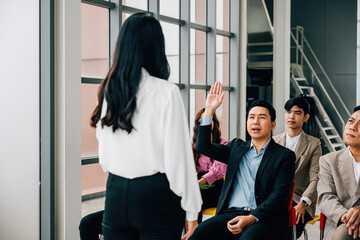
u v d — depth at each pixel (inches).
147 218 69.1
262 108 109.7
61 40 139.4
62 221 142.1
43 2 138.4
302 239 178.9
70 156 141.9
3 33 148.6
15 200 148.6
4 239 152.2
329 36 313.4
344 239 105.7
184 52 225.6
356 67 321.7
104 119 70.3
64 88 139.3
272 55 286.2
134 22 72.3
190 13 235.6
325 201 112.5
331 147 310.2
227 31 263.4
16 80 146.3
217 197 146.9
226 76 265.6
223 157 115.0
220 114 262.8
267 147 109.4
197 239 103.0
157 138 69.9
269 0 283.1
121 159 70.2
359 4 321.1
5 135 150.4
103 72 180.7
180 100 71.8
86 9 171.8
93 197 175.9
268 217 101.8
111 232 72.9
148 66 72.9
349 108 320.2
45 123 139.6
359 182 110.4
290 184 106.2
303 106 143.3
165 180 70.4
